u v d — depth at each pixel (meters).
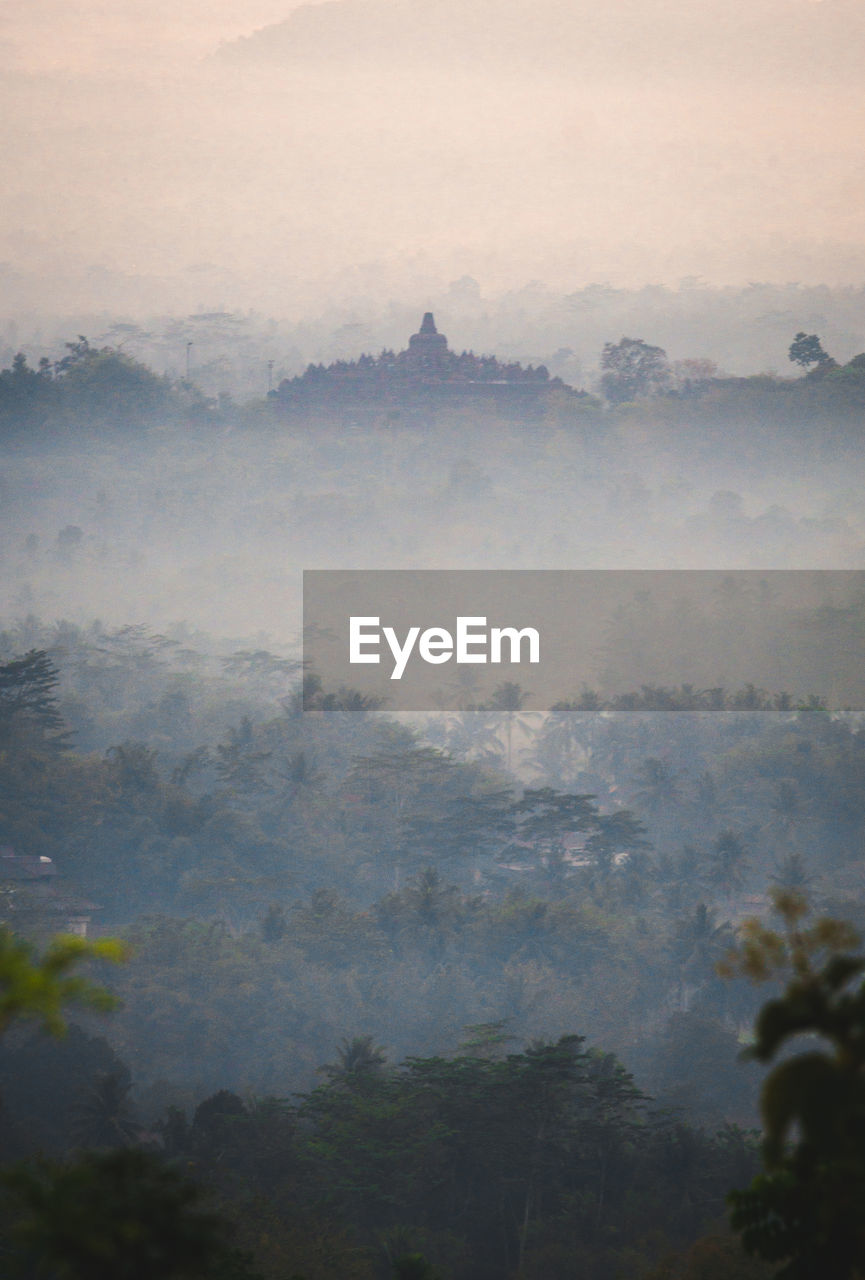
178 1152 166.38
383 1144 163.62
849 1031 30.58
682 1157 166.75
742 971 31.30
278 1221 138.00
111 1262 30.05
